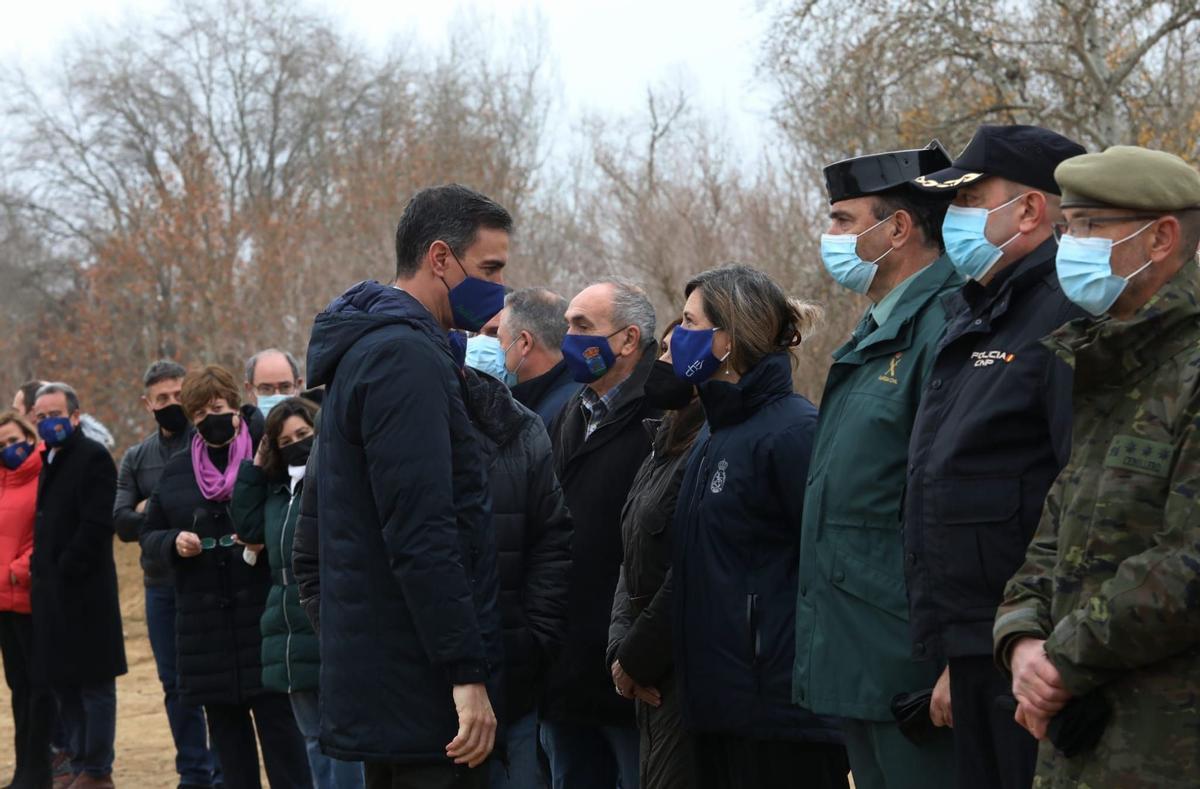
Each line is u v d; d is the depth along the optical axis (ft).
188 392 20.61
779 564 12.81
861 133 49.37
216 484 20.06
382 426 11.24
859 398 11.66
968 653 10.01
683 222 63.41
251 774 19.88
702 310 13.38
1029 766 9.92
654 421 15.25
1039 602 9.22
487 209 12.28
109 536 23.53
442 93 94.79
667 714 13.80
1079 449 9.12
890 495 11.32
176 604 19.86
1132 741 8.46
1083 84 48.75
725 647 12.70
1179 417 8.54
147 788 25.46
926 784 11.12
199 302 80.18
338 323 11.78
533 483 14.11
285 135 125.49
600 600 15.53
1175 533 8.31
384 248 73.72
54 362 90.27
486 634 11.68
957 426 10.27
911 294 11.80
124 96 121.49
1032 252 10.66
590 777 16.17
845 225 12.14
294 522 18.24
